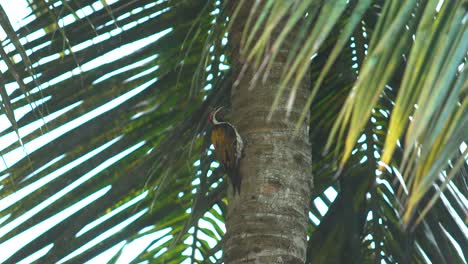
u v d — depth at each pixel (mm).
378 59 4078
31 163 9438
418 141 4039
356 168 10148
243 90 8797
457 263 9773
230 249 8047
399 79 9945
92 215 10055
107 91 10438
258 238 7934
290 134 8469
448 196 9602
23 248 9961
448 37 3963
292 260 7887
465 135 3814
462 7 4023
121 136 10398
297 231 8070
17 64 10148
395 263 10148
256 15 8773
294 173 8320
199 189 9734
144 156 10438
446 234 9680
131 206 10469
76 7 10492
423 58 4055
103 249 10305
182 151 10172
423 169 3881
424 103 3857
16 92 10156
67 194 10195
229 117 9938
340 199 9945
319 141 10453
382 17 4266
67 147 10188
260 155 8359
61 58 10312
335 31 10414
